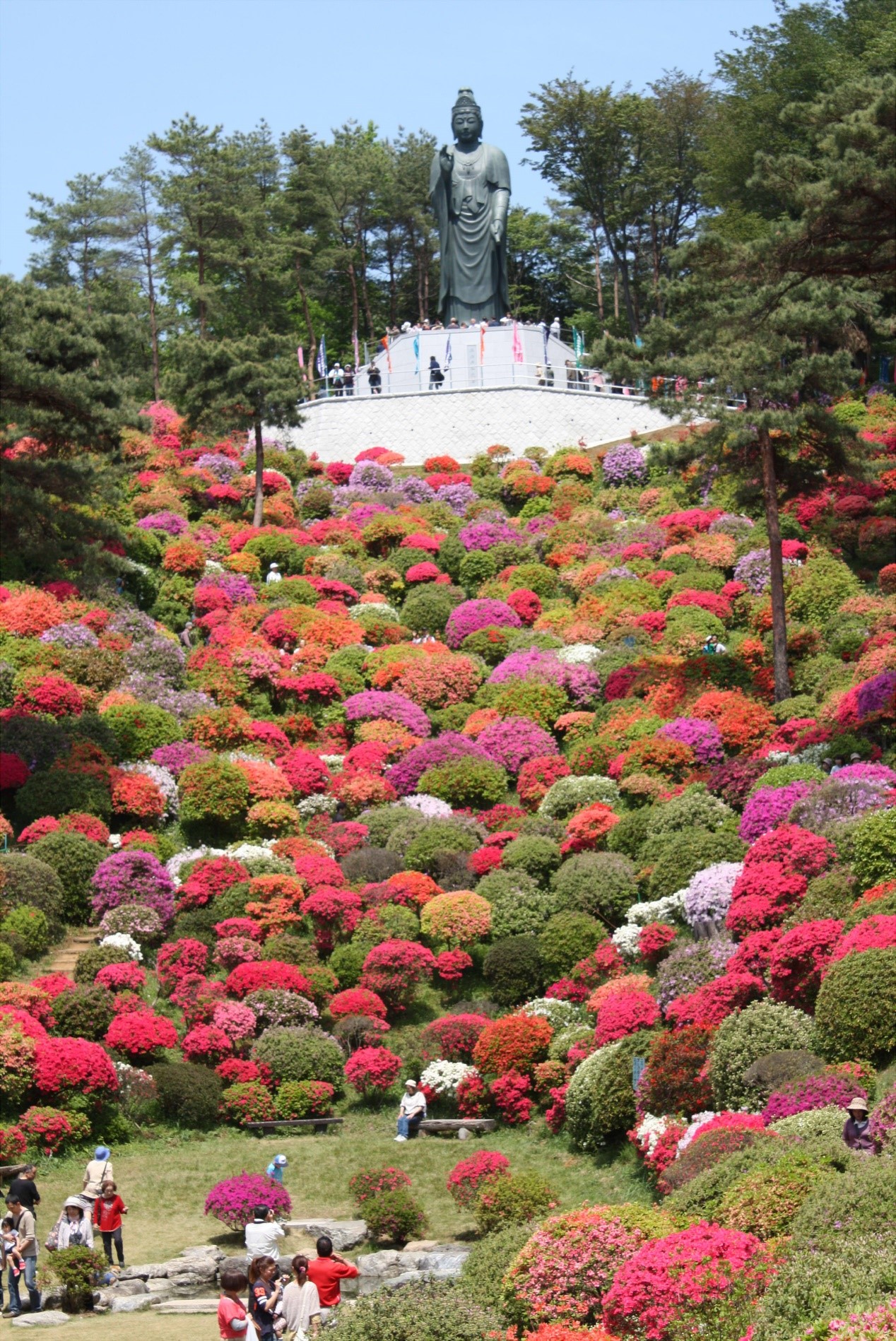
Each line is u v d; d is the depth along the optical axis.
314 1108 29.67
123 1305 21.66
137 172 78.50
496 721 44.19
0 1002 29.84
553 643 48.62
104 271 78.81
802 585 48.09
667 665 45.31
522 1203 22.75
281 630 49.34
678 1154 22.52
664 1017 28.30
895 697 36.56
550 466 64.00
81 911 35.84
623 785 38.69
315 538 58.38
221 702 45.50
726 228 71.19
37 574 49.84
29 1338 20.00
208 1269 22.61
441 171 74.50
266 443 69.19
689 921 31.16
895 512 52.72
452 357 73.12
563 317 98.81
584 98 82.62
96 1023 30.55
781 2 76.25
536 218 97.94
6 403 39.97
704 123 84.00
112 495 44.03
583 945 32.47
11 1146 26.73
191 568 53.22
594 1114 26.22
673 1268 16.55
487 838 37.88
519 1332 18.12
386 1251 22.97
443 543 56.69
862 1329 13.62
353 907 35.19
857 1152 18.70
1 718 41.06
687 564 52.00
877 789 31.53
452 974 33.50
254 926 34.16
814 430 45.00
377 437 70.06
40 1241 24.08
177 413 69.25
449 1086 29.53
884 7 75.81
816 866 29.45
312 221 86.69
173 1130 29.25
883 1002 23.16
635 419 69.06
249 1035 30.98
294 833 39.62
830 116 40.03
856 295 45.06
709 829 34.94
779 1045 24.11
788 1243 16.47
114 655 45.44
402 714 44.94
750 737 40.00
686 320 42.47
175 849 38.56
